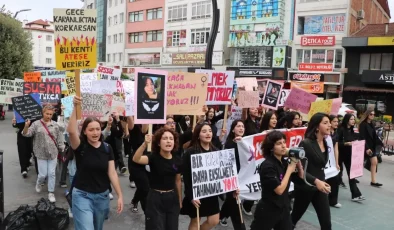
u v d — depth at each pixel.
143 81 5.03
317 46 30.47
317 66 29.86
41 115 7.83
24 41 25.55
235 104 8.61
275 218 4.02
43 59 88.19
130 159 6.07
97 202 4.04
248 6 33.56
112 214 6.11
